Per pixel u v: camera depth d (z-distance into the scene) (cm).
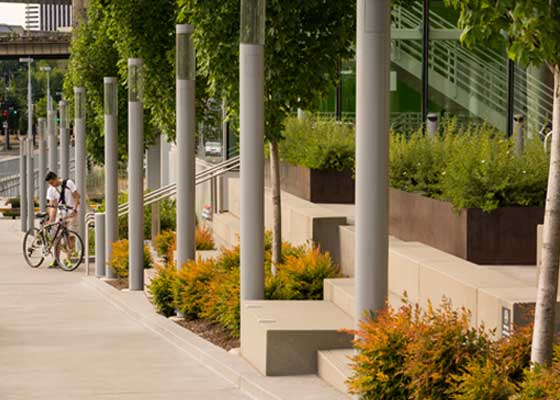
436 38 2394
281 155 2314
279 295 1391
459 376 838
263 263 1329
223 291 1430
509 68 2320
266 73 1430
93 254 2956
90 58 3316
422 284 1221
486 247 1360
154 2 2178
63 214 2798
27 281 2508
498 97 2339
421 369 867
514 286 1053
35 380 1185
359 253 958
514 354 850
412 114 2412
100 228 2411
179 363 1285
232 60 1444
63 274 2681
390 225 1639
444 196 1452
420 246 1379
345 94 2527
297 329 1119
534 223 1361
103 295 2117
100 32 3206
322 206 2027
